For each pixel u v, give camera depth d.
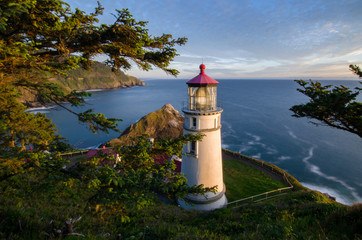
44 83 4.75
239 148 47.81
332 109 6.37
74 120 65.94
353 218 8.31
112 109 95.94
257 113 83.25
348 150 45.22
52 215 9.05
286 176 23.12
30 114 9.98
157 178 6.35
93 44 5.16
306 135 55.22
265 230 8.26
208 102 14.73
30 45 4.52
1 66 4.02
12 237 5.97
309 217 9.70
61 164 5.99
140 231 8.25
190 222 12.23
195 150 14.73
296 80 7.39
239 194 19.86
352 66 6.05
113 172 5.50
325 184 33.31
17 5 3.37
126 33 4.73
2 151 5.94
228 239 7.87
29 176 12.12
